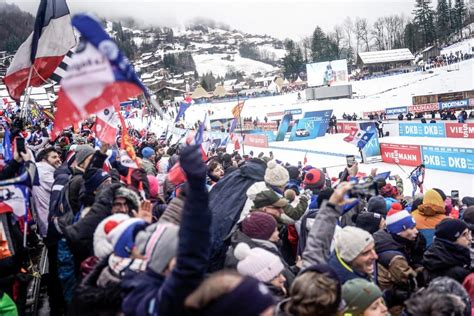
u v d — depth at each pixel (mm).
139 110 36344
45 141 9703
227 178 4617
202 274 1864
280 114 68312
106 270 2711
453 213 6953
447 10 122688
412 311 2621
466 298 2730
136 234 2635
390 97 69188
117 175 5727
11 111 17953
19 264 4004
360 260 3322
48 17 6281
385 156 25312
